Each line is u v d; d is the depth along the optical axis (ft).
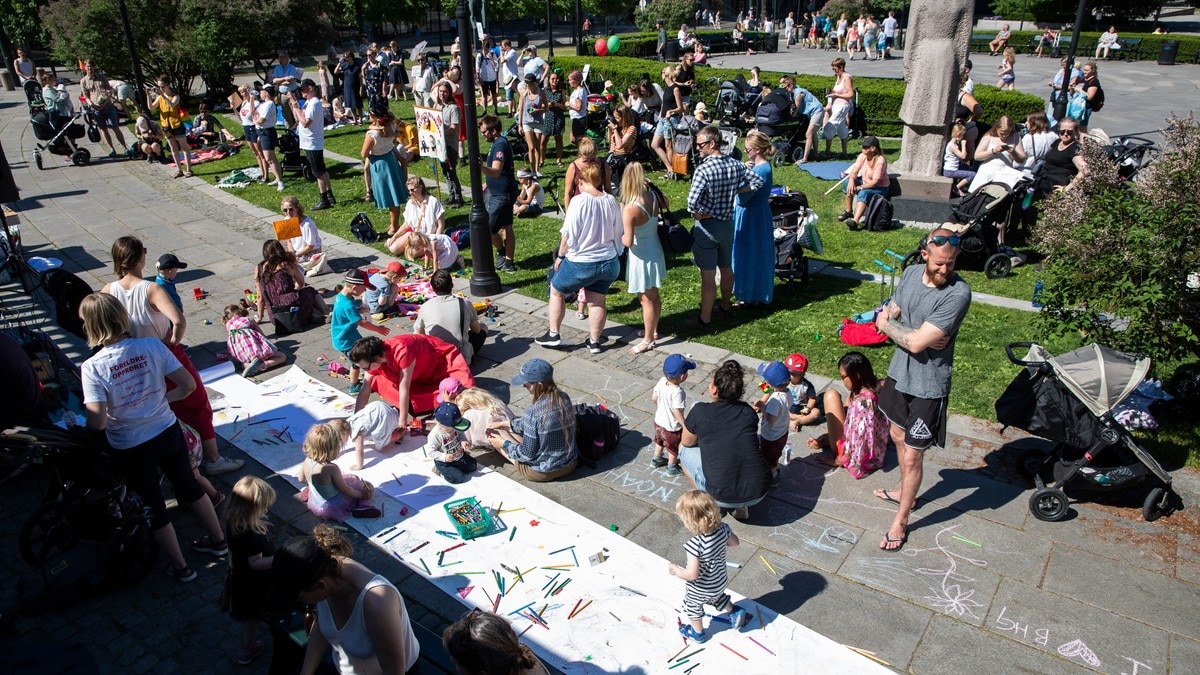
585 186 24.32
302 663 12.94
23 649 11.80
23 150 61.36
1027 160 35.35
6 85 98.78
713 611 15.14
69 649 11.94
